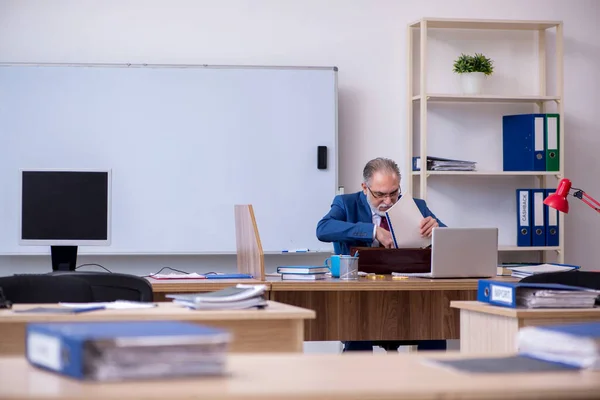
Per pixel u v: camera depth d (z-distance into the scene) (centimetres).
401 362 130
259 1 495
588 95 532
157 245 478
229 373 118
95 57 483
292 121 488
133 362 111
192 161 481
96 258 481
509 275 361
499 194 519
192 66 482
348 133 502
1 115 470
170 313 210
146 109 479
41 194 354
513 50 523
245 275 343
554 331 134
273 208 486
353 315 364
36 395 101
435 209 513
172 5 489
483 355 138
